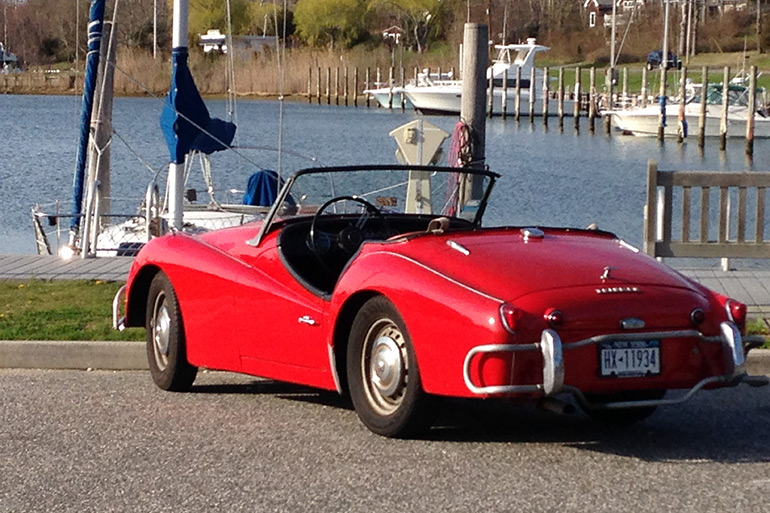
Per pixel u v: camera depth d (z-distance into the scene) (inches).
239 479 269.4
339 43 4596.5
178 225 628.1
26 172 1660.9
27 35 4776.1
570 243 313.4
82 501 255.4
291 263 331.6
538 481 265.6
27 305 478.6
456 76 3853.3
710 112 2610.7
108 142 796.0
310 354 317.1
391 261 299.9
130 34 3093.0
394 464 279.3
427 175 367.9
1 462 285.9
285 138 2434.8
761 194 514.0
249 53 3491.6
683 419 331.6
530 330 271.4
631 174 1878.7
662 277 296.0
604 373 275.7
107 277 551.8
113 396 359.3
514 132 2883.9
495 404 347.9
